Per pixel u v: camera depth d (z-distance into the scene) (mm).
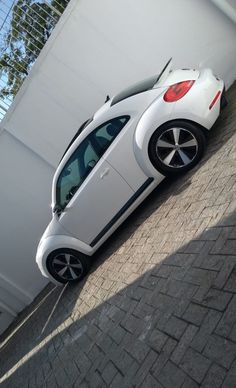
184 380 2633
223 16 7449
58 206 5930
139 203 5535
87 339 4395
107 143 5434
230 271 2980
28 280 9555
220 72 7895
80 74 7875
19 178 8633
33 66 7824
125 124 5297
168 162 5152
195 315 2969
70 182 5887
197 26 7598
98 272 5734
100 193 5605
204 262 3350
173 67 7852
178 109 4906
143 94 5262
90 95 7977
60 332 5410
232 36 7637
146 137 5051
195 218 4082
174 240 4133
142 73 7875
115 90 7957
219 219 3645
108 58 7789
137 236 5215
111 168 5418
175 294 3391
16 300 9750
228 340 2543
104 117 5477
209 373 2494
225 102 5301
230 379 2336
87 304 5203
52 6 7832
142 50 7750
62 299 6676
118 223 5727
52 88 7949
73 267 6344
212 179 4434
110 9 7523
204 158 5082
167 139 5066
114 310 4270
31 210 8859
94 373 3713
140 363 3176
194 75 5234
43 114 8117
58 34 7645
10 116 8148
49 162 8406
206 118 4941
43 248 6277
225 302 2793
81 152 5688
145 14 7555
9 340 8664
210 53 7777
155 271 4016
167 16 7547
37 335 6527
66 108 8047
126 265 4855
